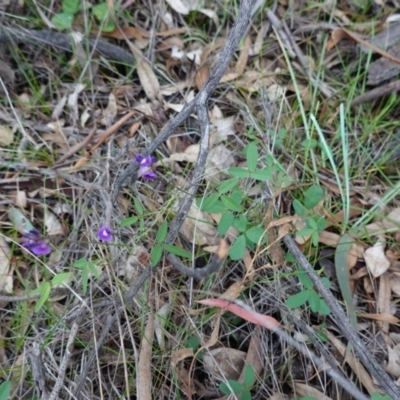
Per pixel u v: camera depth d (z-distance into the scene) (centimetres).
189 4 75
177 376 53
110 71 72
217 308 55
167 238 53
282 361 56
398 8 75
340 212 63
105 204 58
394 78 70
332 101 71
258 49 73
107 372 54
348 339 53
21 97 68
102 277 55
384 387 51
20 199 61
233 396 52
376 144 68
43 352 54
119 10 73
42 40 70
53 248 58
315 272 55
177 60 72
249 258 58
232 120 68
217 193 53
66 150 66
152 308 54
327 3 76
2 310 57
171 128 56
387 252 61
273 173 61
